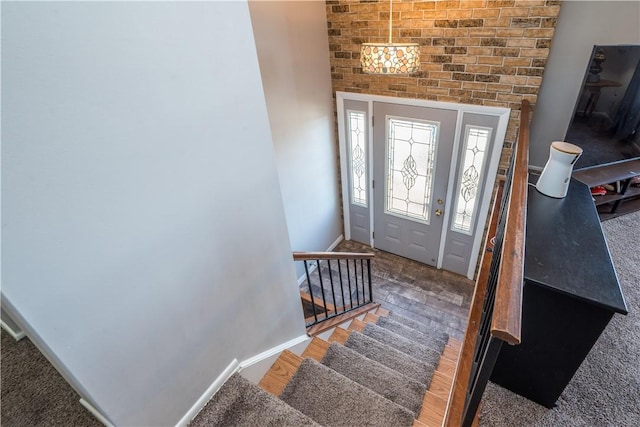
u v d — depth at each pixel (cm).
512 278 79
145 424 107
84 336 82
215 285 123
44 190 68
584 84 231
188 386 122
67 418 129
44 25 61
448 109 295
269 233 147
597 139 257
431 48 276
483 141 295
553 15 222
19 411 133
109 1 71
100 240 81
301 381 163
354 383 160
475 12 246
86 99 71
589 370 159
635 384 152
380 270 402
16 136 61
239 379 141
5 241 63
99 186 78
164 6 82
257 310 152
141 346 99
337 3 298
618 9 222
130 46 77
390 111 328
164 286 102
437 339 273
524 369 141
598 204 294
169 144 93
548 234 152
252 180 129
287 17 267
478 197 323
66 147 70
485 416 145
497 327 66
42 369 150
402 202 379
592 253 139
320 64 321
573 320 123
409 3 267
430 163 336
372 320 293
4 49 57
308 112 323
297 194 339
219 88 104
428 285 375
